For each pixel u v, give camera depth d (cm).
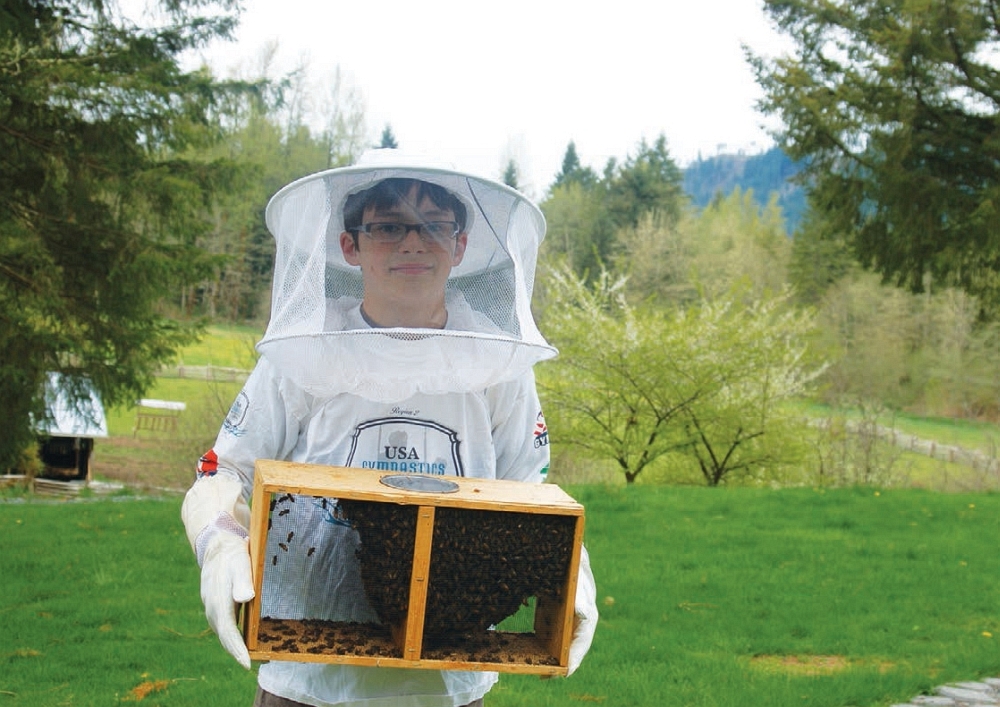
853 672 549
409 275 230
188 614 654
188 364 3575
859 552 918
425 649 207
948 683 552
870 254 1558
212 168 1470
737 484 2019
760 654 612
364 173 220
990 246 1337
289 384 239
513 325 226
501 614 210
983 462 2142
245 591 194
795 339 1989
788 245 6281
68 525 977
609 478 2219
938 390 3800
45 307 1325
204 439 2084
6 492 1620
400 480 211
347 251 236
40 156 1315
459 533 202
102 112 1337
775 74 1516
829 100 1455
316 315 213
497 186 225
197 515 222
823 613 696
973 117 1417
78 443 2670
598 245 5959
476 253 236
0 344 1282
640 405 1947
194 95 1480
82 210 1364
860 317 4200
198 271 1418
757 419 1881
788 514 1137
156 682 512
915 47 1350
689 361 1872
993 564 874
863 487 1403
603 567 826
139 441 3262
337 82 5106
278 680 233
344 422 235
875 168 1472
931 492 1375
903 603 729
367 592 208
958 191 1415
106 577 746
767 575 809
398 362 215
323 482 200
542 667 208
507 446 254
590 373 1975
